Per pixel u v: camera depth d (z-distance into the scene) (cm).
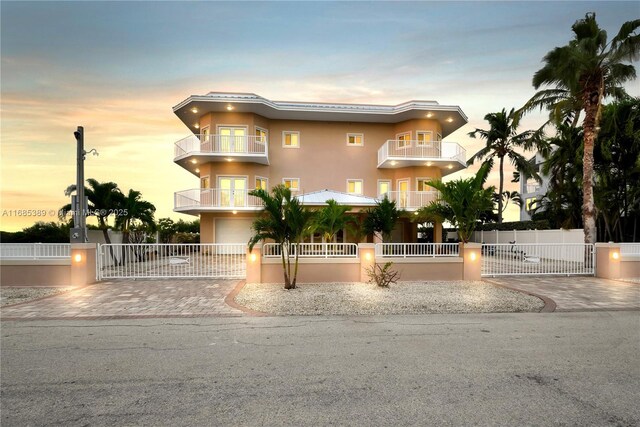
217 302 803
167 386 373
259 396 349
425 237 2550
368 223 1652
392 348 497
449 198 1144
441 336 556
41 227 1895
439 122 2405
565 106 1619
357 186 2428
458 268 1141
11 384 379
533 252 1462
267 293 906
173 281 1087
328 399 341
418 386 371
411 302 804
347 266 1101
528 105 1828
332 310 732
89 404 333
